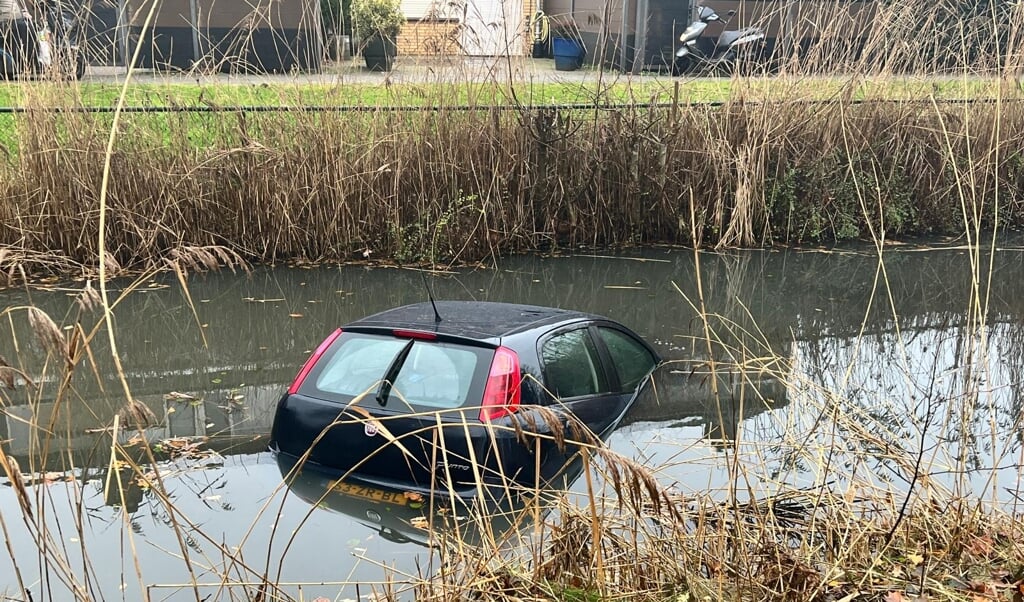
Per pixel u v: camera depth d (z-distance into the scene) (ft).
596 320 22.53
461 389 17.75
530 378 18.20
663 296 38.04
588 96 48.55
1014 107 49.03
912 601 13.70
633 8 69.56
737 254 46.50
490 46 50.57
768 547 14.49
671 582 14.12
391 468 17.58
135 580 14.99
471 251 44.14
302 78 44.27
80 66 42.68
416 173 44.11
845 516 15.66
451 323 19.53
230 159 41.60
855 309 36.47
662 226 49.01
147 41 60.70
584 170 47.21
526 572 14.24
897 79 50.90
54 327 9.86
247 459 20.13
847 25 51.01
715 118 48.65
